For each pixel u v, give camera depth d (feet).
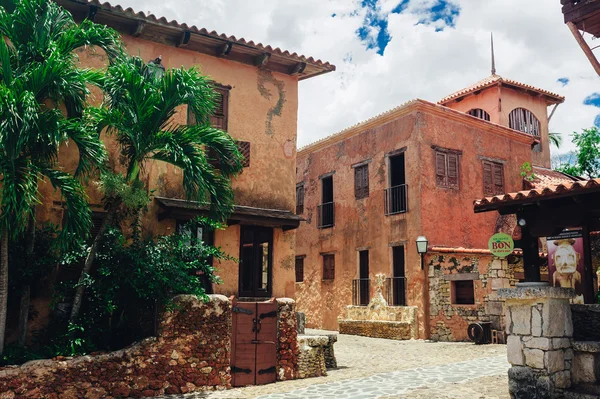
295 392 29.78
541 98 86.38
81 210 26.84
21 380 25.94
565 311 25.44
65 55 28.63
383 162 66.64
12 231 26.37
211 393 30.42
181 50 40.27
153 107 29.71
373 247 66.49
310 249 77.36
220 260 39.06
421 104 62.03
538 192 25.88
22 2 27.99
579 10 37.93
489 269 52.54
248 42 41.24
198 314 31.86
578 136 82.79
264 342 33.86
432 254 58.03
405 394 27.25
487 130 68.69
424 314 57.72
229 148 32.40
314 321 74.54
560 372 24.57
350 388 30.09
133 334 32.17
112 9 35.65
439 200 61.98
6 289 26.84
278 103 44.06
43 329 30.94
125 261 30.27
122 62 30.66
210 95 32.07
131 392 28.96
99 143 27.73
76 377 27.50
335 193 74.33
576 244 49.39
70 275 32.71
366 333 62.69
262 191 42.14
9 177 24.18
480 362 37.27
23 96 24.48
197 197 32.32
